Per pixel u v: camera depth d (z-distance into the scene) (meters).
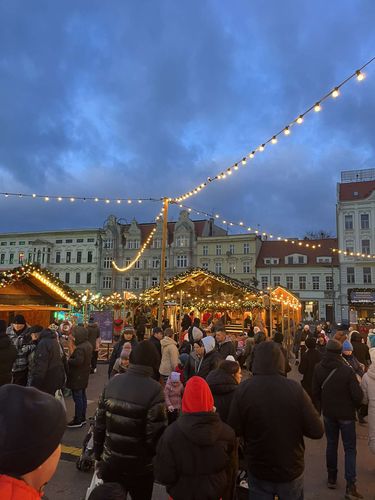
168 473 2.75
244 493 3.92
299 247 57.38
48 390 6.27
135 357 3.78
